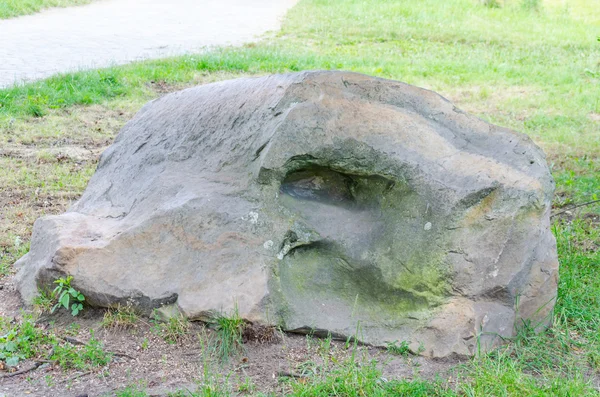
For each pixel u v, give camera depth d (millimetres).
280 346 3979
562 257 5203
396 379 3668
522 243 4055
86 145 8336
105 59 13406
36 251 4660
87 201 5078
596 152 8195
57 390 3664
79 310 4293
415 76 12016
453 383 3701
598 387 3729
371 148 4102
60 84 10523
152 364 3855
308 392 3523
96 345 3979
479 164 4070
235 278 4039
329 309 4121
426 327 4004
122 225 4402
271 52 13406
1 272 5086
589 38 16016
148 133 5121
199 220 4176
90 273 4207
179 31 17312
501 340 4035
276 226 4102
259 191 4152
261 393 3549
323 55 13594
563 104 10391
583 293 4695
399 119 4188
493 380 3631
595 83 11812
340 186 4289
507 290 4035
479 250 4000
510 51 14617
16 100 9734
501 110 10117
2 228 5891
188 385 3670
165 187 4488
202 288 4062
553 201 6656
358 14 18844
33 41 15336
